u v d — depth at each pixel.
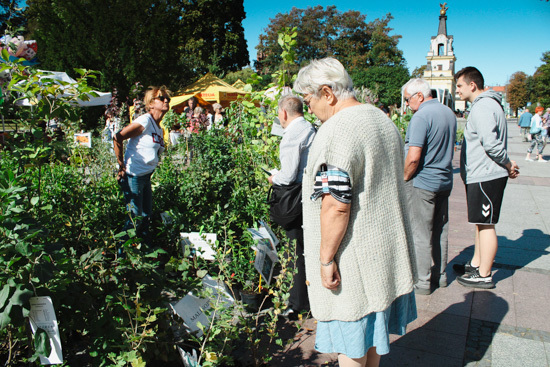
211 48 36.72
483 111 3.51
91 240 3.02
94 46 19.98
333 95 1.94
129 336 2.05
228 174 4.59
